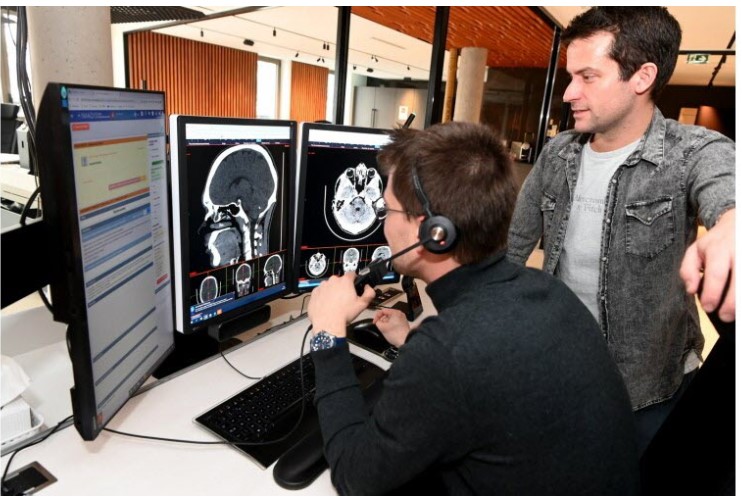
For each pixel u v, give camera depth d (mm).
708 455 695
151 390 1058
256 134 1175
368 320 1436
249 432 928
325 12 5906
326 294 916
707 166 1096
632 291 1306
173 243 1067
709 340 2996
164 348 1105
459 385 623
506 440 646
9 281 1062
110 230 825
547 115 5938
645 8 1138
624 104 1207
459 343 639
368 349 1330
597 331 777
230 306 1228
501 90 8664
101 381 826
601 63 1171
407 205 769
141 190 932
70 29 1535
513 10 4500
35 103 1581
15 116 2656
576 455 663
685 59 6344
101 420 827
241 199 1180
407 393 644
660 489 808
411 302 1528
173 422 956
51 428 909
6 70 3188
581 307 786
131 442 893
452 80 6602
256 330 1414
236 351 1261
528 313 691
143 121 921
